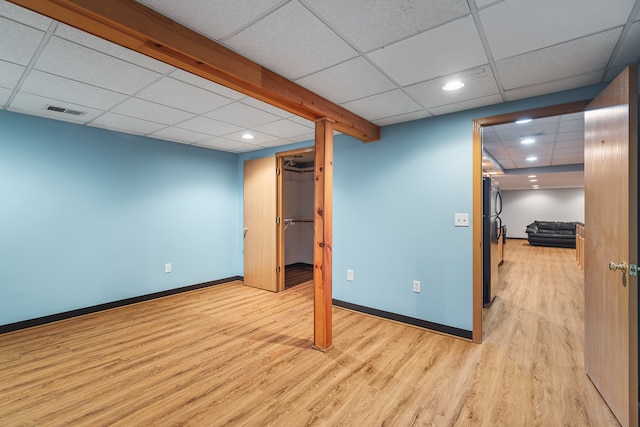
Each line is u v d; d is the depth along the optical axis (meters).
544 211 11.75
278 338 2.78
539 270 5.96
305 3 1.38
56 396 1.91
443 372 2.19
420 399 1.88
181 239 4.27
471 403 1.84
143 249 3.87
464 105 2.64
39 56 1.83
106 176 3.53
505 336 2.83
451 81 2.17
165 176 4.08
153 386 2.02
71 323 3.13
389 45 1.73
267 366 2.28
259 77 1.95
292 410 1.78
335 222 3.69
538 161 5.82
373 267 3.35
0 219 2.84
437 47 1.74
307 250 6.20
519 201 12.20
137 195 3.80
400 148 3.14
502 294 4.32
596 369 1.95
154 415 1.74
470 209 2.72
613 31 1.56
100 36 1.41
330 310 2.59
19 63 1.91
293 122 3.19
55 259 3.16
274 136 3.81
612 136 1.71
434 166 2.92
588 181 2.11
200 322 3.17
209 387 2.01
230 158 4.91
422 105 2.64
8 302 2.88
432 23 1.52
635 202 1.51
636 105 1.51
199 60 1.63
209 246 4.61
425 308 2.98
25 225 2.97
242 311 3.52
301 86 2.27
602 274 1.85
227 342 2.69
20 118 2.93
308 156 5.41
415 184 3.03
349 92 2.37
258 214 4.57
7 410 1.77
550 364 2.30
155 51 1.53
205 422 1.68
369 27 1.56
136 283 3.80
